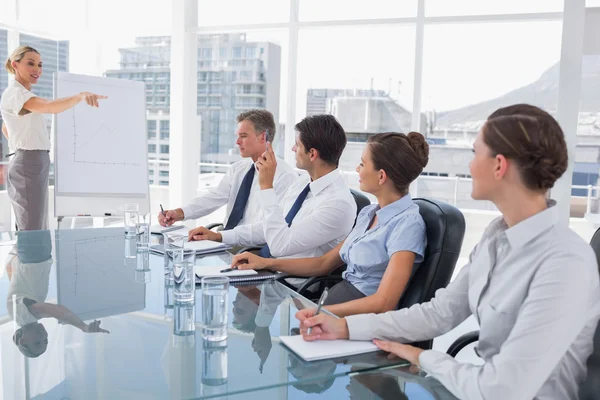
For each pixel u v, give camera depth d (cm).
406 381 121
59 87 415
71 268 209
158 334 142
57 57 619
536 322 108
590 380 135
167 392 110
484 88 505
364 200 277
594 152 461
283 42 568
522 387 106
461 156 521
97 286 185
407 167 198
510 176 117
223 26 576
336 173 256
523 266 118
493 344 124
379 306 180
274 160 248
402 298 195
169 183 604
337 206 247
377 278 211
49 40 608
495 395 107
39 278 194
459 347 160
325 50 550
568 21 446
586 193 469
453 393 116
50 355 127
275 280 205
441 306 144
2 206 557
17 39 567
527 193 117
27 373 118
